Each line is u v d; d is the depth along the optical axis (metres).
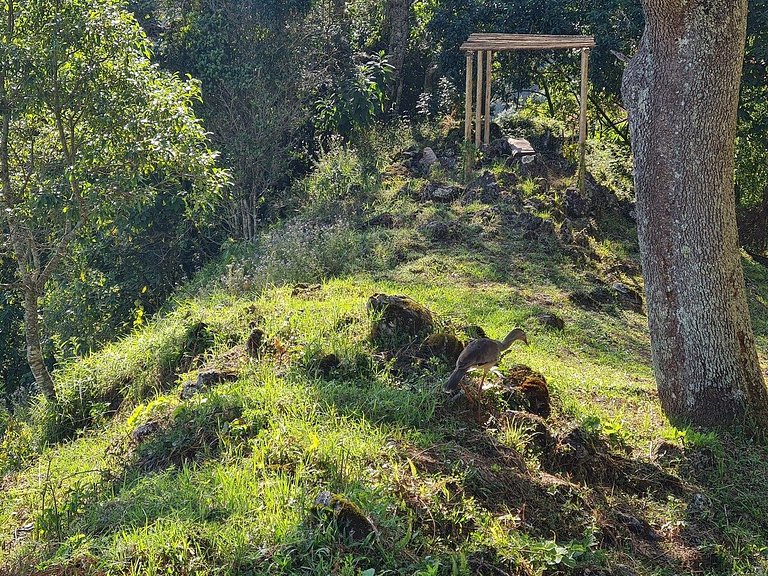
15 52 10.70
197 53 20.23
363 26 24.39
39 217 11.53
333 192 18.05
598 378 9.70
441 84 23.58
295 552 4.79
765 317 16.11
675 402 8.68
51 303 18.84
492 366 7.22
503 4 23.28
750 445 8.20
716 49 8.22
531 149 19.42
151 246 18.81
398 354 8.20
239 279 13.12
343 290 11.65
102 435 8.66
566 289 13.95
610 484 6.94
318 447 5.92
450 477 5.86
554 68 25.17
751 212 24.45
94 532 5.50
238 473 5.66
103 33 11.19
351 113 20.36
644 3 8.49
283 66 20.62
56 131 12.36
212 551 4.88
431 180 18.28
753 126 22.91
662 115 8.47
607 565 5.58
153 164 12.02
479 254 14.87
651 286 8.78
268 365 8.19
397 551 4.91
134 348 10.41
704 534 6.49
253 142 19.75
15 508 6.92
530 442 6.82
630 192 20.67
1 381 20.02
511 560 5.15
